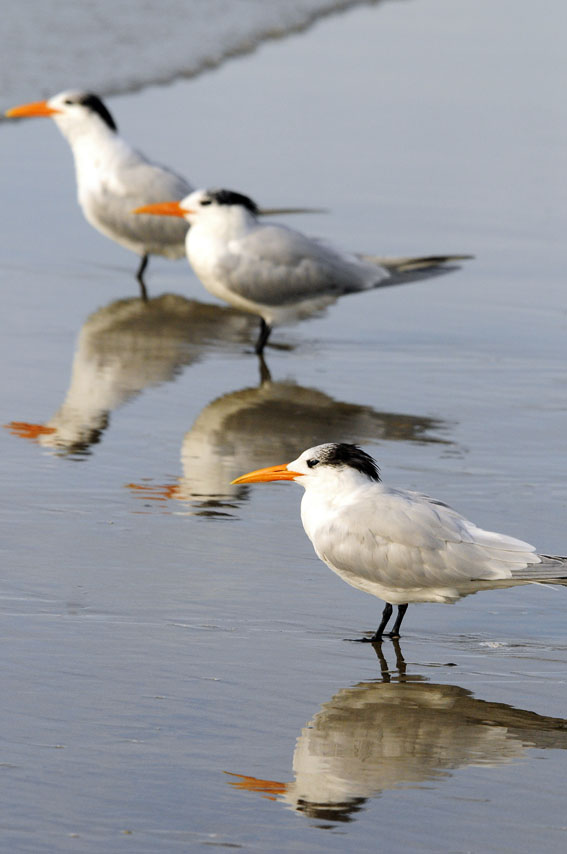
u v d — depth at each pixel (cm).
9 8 3069
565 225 2102
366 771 782
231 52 3016
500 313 1781
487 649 950
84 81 2667
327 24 3369
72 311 1730
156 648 918
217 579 1034
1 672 869
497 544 928
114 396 1460
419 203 2156
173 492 1211
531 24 3488
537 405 1480
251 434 1373
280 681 885
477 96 2788
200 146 2356
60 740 792
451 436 1380
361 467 976
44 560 1048
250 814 732
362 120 2580
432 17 3522
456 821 735
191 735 809
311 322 1750
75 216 2080
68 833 704
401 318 1769
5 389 1452
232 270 1606
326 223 2023
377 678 898
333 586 1040
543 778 784
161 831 712
